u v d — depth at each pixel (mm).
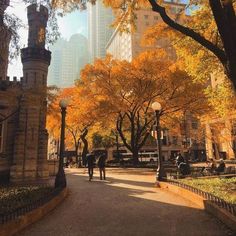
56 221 7492
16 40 9945
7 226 5957
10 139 19031
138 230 6477
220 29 8039
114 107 30094
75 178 19391
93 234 6254
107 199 10672
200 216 7527
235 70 7828
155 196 11086
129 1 10852
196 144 69250
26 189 11883
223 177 15109
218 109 18031
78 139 49375
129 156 71875
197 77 16875
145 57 29453
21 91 17328
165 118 33719
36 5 10133
